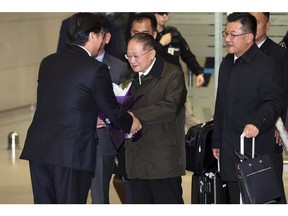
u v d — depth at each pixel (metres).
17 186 8.80
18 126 12.57
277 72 6.21
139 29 7.31
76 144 5.62
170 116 6.17
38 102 5.81
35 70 14.35
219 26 9.52
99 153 6.57
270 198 5.88
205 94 11.38
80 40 5.80
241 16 6.16
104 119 6.16
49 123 5.68
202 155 6.60
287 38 8.06
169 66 6.29
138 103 6.30
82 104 5.64
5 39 13.76
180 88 6.22
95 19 5.84
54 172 5.68
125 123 5.85
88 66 5.66
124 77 6.51
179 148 6.39
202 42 12.08
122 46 12.90
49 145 5.65
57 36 14.84
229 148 6.30
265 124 5.99
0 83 13.53
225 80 6.38
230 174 6.30
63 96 5.66
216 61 9.55
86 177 5.76
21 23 14.09
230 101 6.28
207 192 6.68
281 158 6.63
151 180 6.39
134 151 6.34
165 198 6.43
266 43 7.09
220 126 6.45
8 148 11.12
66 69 5.70
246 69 6.21
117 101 5.90
